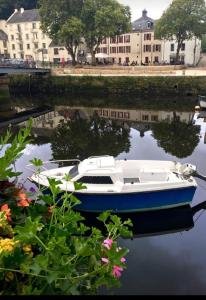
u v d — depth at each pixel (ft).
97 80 132.26
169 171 33.24
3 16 240.32
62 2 139.85
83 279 9.81
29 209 11.91
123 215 30.30
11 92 148.66
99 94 133.39
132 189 28.94
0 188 12.31
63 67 147.13
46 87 141.90
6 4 239.30
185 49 175.83
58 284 9.00
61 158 51.16
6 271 8.89
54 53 200.03
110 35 140.05
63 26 135.44
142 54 182.70
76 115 95.04
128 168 33.99
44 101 125.70
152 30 176.45
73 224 11.27
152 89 125.39
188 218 30.09
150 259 22.98
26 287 8.54
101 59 195.31
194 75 121.80
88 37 142.10
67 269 9.01
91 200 28.94
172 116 89.61
